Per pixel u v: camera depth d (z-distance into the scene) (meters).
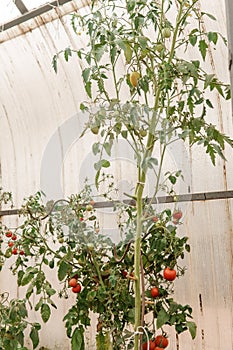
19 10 2.22
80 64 2.11
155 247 1.36
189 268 1.77
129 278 1.25
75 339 1.40
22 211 1.72
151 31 1.83
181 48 1.83
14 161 2.47
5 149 2.51
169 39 1.85
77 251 1.47
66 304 2.13
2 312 1.70
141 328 1.21
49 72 2.25
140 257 1.25
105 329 1.48
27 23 2.23
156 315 1.39
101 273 1.43
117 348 1.34
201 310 1.73
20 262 1.80
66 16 2.10
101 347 1.36
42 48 2.24
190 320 1.75
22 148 2.43
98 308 1.41
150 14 1.29
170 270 1.33
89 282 1.47
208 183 1.75
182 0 1.35
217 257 1.71
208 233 1.74
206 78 1.31
